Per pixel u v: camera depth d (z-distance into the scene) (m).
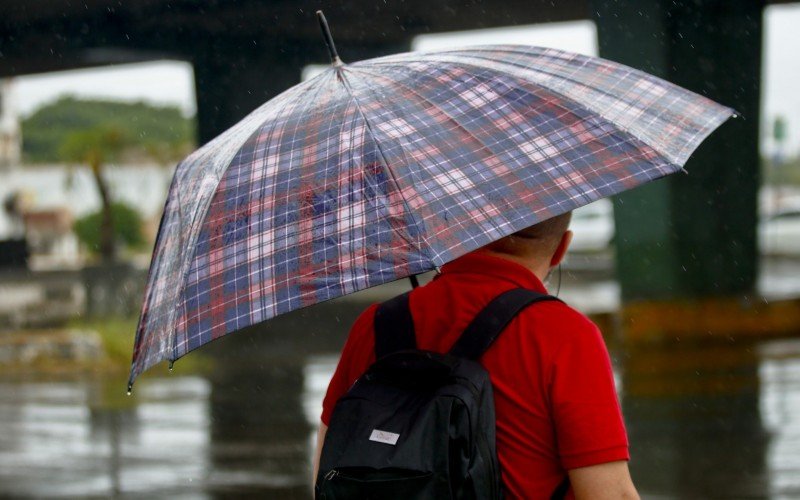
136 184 82.31
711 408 22.20
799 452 17.78
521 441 4.38
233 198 4.59
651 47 36.72
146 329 4.77
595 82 4.85
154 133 88.00
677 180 36.62
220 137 5.21
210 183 4.72
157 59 53.69
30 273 60.22
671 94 4.92
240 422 23.64
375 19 50.91
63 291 56.41
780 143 97.19
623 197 35.91
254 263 4.38
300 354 34.94
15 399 28.69
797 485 15.62
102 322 43.00
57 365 35.53
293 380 29.81
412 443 4.13
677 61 37.62
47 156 115.00
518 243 4.80
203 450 20.62
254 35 52.16
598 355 4.41
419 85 4.72
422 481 4.09
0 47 52.16
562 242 4.97
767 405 22.25
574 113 4.63
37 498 17.23
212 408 25.78
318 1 48.09
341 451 4.27
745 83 38.53
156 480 18.14
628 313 33.94
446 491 4.09
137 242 87.00
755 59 39.06
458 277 4.71
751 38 39.06
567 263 68.25
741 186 37.97
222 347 36.97
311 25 51.16
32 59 55.09
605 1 37.00
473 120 4.56
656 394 24.23
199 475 18.36
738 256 37.44
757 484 15.79
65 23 50.28
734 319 33.97
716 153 37.75
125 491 17.47
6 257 72.56
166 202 5.15
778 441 18.73
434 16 51.03
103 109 99.38
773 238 81.31
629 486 4.30
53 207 113.00
